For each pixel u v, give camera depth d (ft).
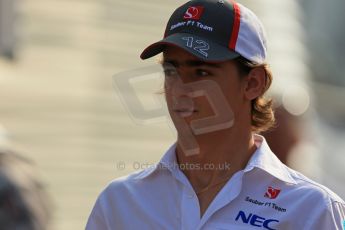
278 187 24.57
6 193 29.35
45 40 63.98
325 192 24.52
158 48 25.00
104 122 59.98
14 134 57.77
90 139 58.95
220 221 24.20
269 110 25.98
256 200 24.39
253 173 24.66
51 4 65.67
